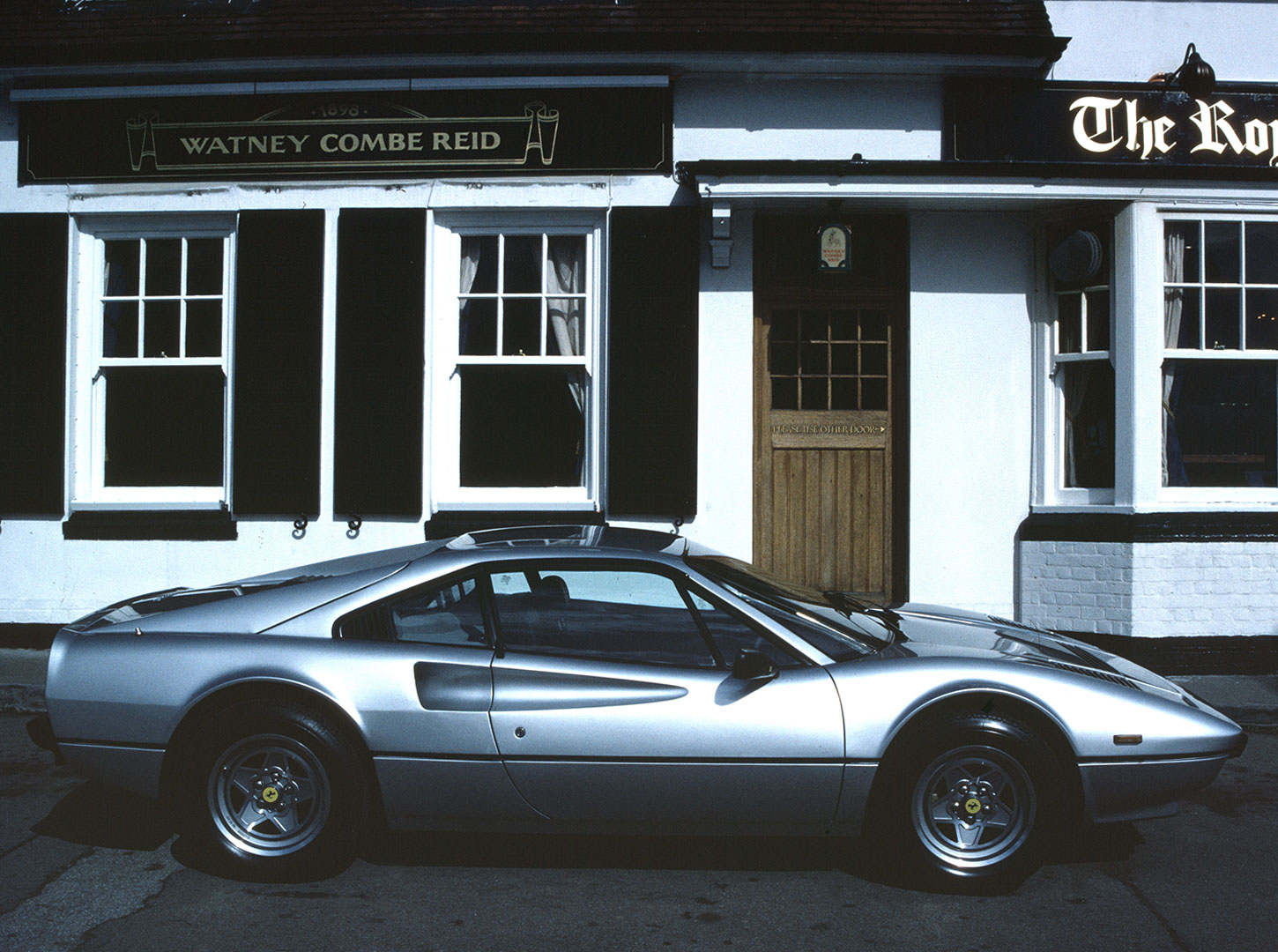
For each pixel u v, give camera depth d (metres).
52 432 7.79
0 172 7.88
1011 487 7.68
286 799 3.89
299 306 7.71
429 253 7.73
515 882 3.92
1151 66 7.79
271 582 4.34
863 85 7.63
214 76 7.73
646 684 3.81
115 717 3.88
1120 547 7.18
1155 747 3.81
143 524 7.71
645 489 7.60
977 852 3.80
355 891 3.81
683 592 3.99
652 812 3.79
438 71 7.65
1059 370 7.64
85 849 4.22
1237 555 7.14
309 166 7.70
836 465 7.86
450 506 7.71
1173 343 7.40
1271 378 7.49
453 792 3.80
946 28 7.45
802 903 3.74
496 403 7.91
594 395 7.81
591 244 7.82
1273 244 7.41
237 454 7.71
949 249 7.68
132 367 7.98
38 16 7.81
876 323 7.86
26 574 7.78
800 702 3.77
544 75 7.61
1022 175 7.16
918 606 5.05
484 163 7.66
